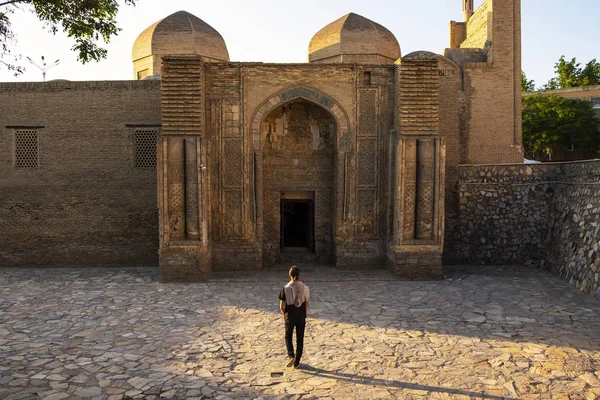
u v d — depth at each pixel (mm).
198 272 10719
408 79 10711
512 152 14711
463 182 12836
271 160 12266
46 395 5227
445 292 9711
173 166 10555
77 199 12742
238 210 11438
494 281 10672
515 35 14750
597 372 5746
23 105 12672
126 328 7555
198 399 5141
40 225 12742
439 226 10758
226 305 8883
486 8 15336
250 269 11523
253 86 11305
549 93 30031
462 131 14695
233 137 11320
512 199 12633
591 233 9992
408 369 5910
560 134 25547
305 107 12273
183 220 10680
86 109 12695
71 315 8258
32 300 9258
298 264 12273
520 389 5328
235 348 6680
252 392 5305
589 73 31844
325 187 12352
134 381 5598
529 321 7750
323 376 5727
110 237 12781
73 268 12578
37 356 6363
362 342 6871
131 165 12719
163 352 6527
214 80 11250
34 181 12719
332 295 9531
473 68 14734
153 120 12656
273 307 8742
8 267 12711
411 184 10766
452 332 7262
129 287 10312
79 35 9984
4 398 5141
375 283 10547
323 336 7141
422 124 10719
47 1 9242
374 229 11602
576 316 7977
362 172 11500
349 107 11398
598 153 26406
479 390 5320
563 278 10781
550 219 12172
